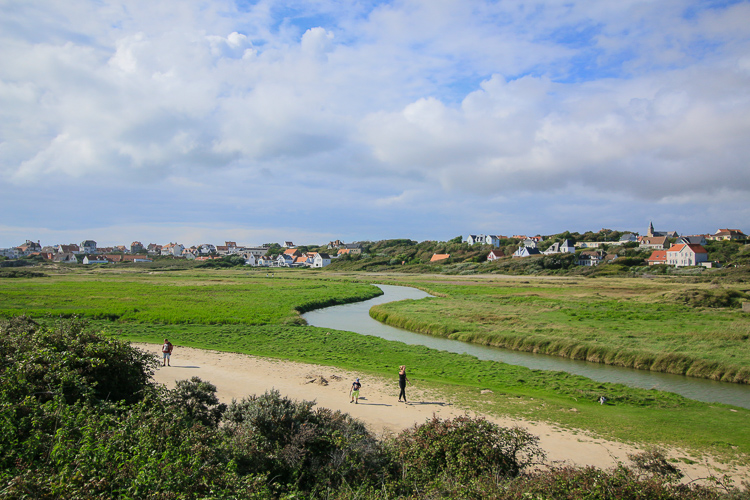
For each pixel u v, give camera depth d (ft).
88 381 39.83
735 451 50.16
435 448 35.78
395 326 151.84
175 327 132.67
